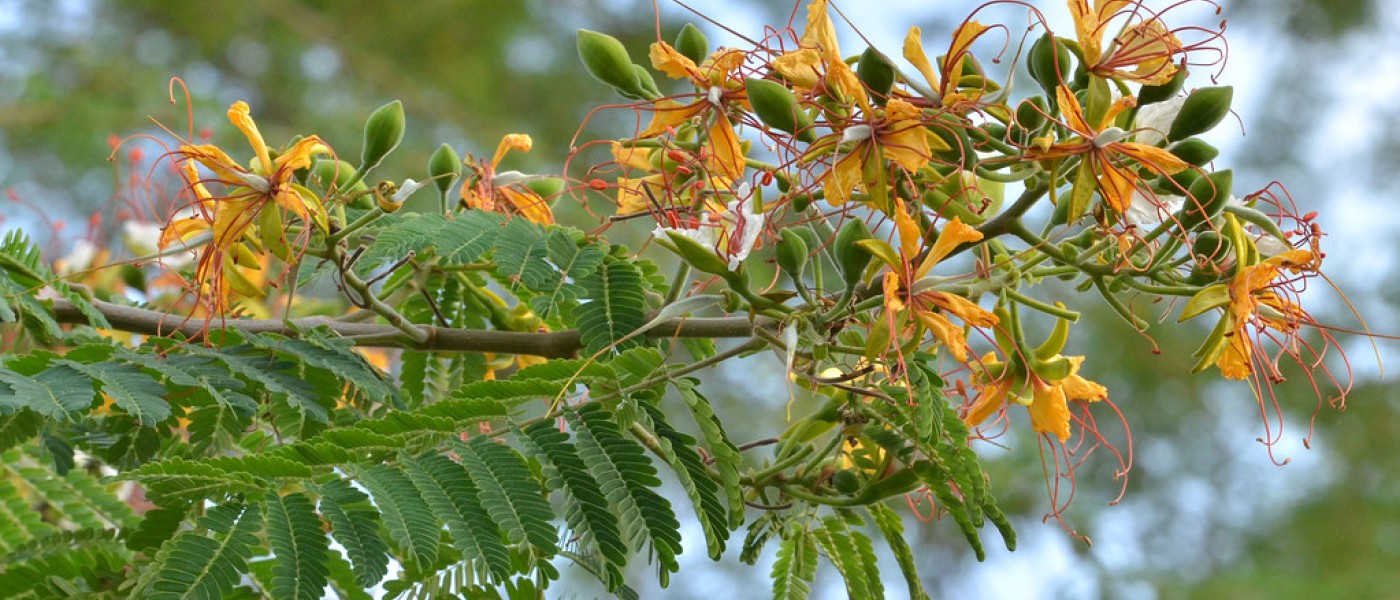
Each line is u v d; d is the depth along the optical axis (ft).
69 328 4.77
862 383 4.23
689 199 4.39
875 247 4.06
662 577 3.95
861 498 4.25
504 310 4.66
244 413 4.19
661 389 4.10
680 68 4.27
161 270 4.88
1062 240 4.21
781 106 4.14
